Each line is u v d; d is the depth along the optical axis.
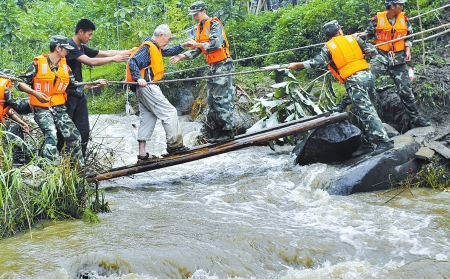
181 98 13.52
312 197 6.70
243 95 11.40
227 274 4.50
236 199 6.66
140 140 7.36
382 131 7.21
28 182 5.68
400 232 5.36
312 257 4.87
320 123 7.70
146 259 4.52
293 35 12.77
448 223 5.62
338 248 5.03
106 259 4.49
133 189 7.35
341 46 7.43
